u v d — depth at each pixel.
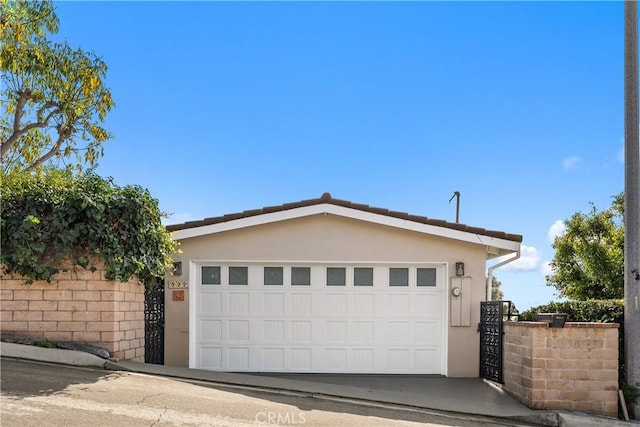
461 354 9.52
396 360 9.71
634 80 7.54
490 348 9.09
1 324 7.77
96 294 7.92
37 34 13.05
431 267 9.88
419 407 7.15
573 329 7.27
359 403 7.18
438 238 9.77
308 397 7.32
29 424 5.03
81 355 7.55
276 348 9.75
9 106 13.80
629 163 7.51
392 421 6.31
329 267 9.90
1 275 7.79
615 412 7.14
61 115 14.04
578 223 18.03
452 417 6.82
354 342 9.75
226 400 6.59
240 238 9.82
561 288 18.77
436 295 9.82
